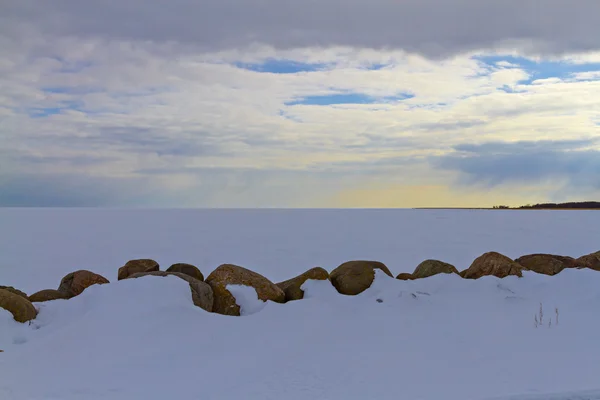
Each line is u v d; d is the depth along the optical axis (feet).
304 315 24.07
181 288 24.86
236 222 150.30
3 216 179.32
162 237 98.22
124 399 16.43
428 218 174.50
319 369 18.69
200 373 18.35
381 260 64.75
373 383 17.61
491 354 20.30
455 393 16.83
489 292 28.14
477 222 148.77
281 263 62.34
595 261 33.45
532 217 180.96
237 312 25.86
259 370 18.57
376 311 25.22
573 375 18.34
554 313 25.48
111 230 115.85
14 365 19.03
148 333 21.42
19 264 60.90
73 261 64.03
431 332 22.65
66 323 23.43
